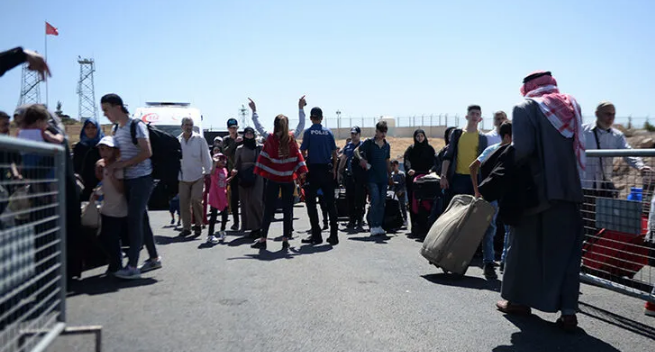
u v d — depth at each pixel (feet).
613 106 22.97
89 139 21.63
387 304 16.98
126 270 19.90
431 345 13.41
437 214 29.89
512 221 15.37
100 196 20.56
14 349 9.34
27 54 13.79
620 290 18.03
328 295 17.93
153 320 14.92
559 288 14.96
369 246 28.99
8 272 9.24
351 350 12.89
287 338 13.61
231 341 13.30
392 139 210.38
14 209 9.51
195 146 31.86
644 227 17.94
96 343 11.62
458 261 20.72
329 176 29.68
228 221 41.63
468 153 26.05
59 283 11.18
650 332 15.05
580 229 15.42
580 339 14.28
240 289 18.61
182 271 21.65
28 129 16.26
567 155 15.24
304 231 35.86
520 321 15.67
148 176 20.29
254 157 31.30
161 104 62.39
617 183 19.15
